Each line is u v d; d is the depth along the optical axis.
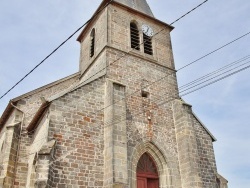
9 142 17.41
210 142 19.67
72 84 23.11
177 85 21.25
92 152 14.96
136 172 16.31
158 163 17.28
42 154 13.10
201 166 18.14
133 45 21.28
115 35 20.75
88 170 14.40
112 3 22.05
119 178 13.95
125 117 16.02
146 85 19.56
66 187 13.43
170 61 22.34
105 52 19.59
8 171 16.56
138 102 18.42
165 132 18.31
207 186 17.59
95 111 16.25
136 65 20.09
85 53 24.48
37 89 20.83
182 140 17.84
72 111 15.47
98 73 18.91
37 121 17.08
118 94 16.58
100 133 15.73
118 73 18.88
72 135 14.82
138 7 24.17
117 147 14.75
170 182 16.59
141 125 17.59
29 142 18.19
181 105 18.89
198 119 20.05
